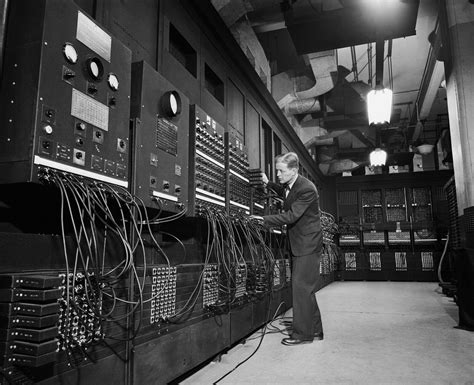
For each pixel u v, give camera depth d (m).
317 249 2.81
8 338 1.01
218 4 3.36
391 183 8.98
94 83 1.36
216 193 2.45
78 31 1.30
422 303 4.73
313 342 2.75
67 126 1.22
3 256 1.05
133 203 1.49
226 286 2.45
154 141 1.75
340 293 5.95
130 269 1.53
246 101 4.00
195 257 2.35
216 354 2.33
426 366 2.16
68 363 1.19
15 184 1.14
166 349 1.73
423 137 9.59
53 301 1.08
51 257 1.20
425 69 6.54
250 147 4.05
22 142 1.11
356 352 2.46
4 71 1.19
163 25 2.38
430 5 4.93
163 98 1.84
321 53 4.68
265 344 2.72
